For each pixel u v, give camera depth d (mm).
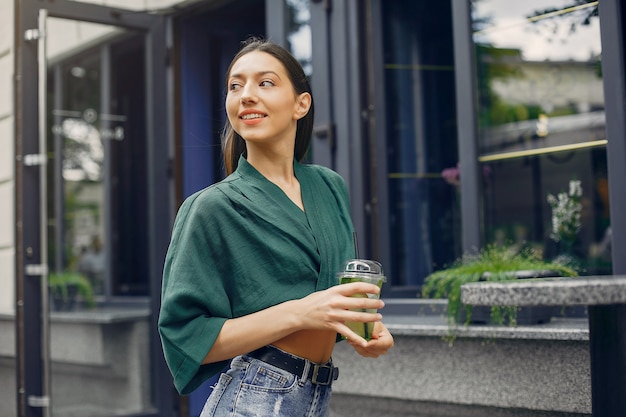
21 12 3961
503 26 3395
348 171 3688
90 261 5418
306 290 1511
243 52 1576
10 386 5086
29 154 3943
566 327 2645
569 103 3238
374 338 1546
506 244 3357
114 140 5410
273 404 1490
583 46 3201
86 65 5367
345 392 3320
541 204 3311
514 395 2809
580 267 3219
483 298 1353
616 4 2771
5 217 5098
